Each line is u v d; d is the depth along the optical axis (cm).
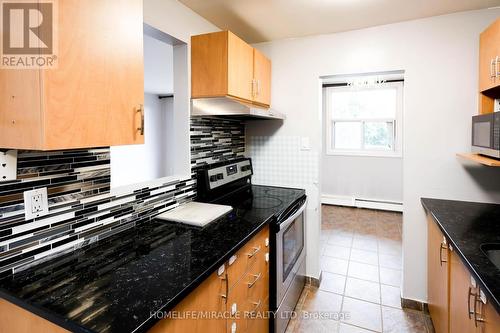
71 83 91
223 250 129
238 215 181
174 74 204
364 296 245
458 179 210
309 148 258
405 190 224
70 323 80
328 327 207
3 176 102
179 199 196
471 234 148
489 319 101
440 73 210
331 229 414
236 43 197
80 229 131
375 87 493
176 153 209
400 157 487
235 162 248
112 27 104
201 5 194
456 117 208
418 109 217
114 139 106
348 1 188
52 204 119
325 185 543
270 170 275
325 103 530
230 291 135
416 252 224
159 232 152
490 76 176
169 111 621
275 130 270
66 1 89
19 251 108
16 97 89
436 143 214
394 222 443
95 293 95
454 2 189
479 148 180
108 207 144
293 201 218
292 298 220
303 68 254
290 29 235
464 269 130
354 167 520
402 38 220
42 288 98
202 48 195
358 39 234
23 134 88
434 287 192
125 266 114
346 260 314
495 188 204
